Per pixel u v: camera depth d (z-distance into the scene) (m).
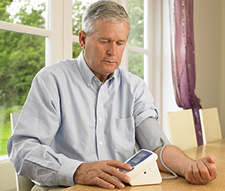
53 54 2.04
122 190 0.89
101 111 1.26
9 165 1.78
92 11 1.13
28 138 1.07
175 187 0.93
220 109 4.02
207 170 0.93
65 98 1.20
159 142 1.26
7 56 1.82
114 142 1.27
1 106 1.82
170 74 3.05
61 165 0.98
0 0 1.76
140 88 1.41
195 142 2.06
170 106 3.06
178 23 2.79
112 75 1.30
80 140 1.20
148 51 3.06
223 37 4.01
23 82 1.92
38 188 1.15
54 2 2.03
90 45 1.14
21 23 1.88
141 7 2.97
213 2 3.80
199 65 3.52
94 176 0.92
